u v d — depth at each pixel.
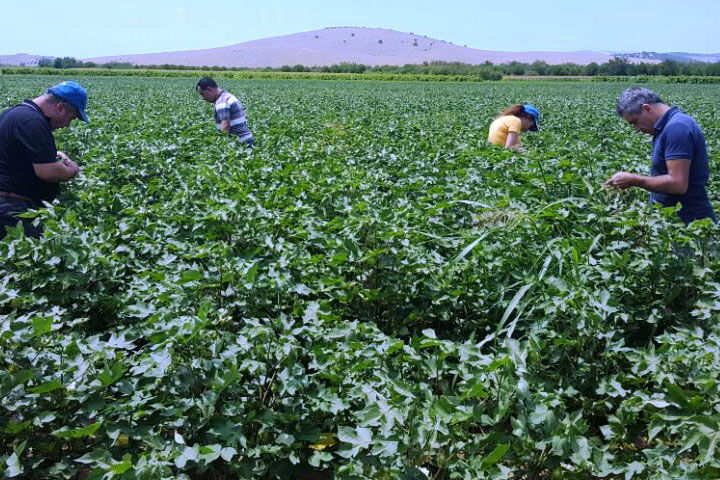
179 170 7.52
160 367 3.08
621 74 81.31
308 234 4.95
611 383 3.43
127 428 2.97
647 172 6.88
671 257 4.30
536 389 3.29
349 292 4.30
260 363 3.10
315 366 3.40
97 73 64.31
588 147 10.12
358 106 23.27
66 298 4.01
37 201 5.74
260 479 3.09
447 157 8.94
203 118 15.05
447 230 5.52
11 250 4.04
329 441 3.28
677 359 3.35
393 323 4.37
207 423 3.03
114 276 4.39
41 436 3.03
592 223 5.10
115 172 7.44
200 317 3.26
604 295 3.79
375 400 3.03
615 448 3.29
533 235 5.00
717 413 2.96
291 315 3.89
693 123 5.16
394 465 2.85
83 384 3.02
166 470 2.75
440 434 2.85
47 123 5.64
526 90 45.12
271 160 8.32
